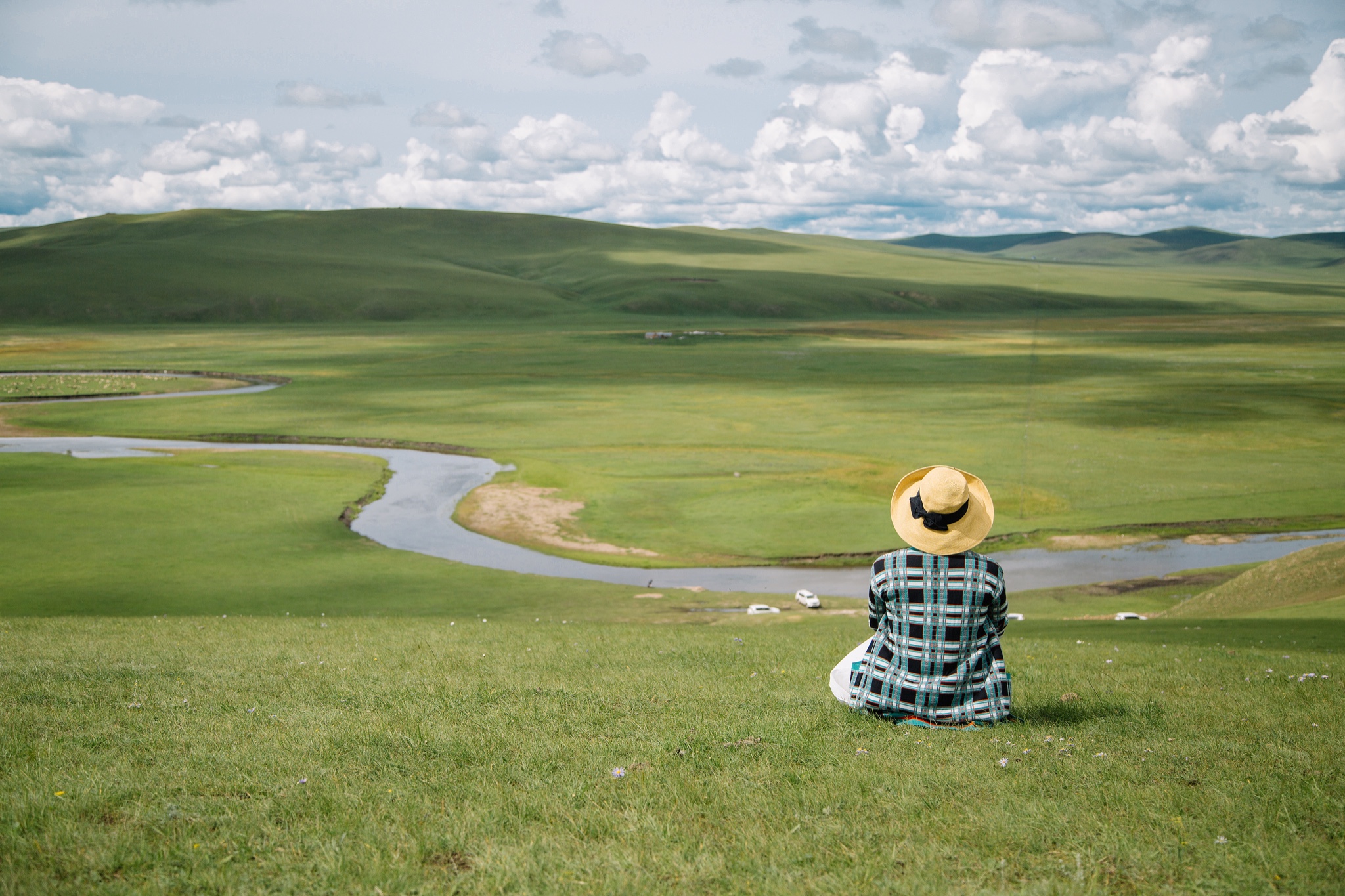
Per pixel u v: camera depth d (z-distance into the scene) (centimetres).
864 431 10581
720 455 9306
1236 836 562
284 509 6919
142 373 17288
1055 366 16938
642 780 689
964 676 813
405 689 1118
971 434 10294
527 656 1522
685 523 6844
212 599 4628
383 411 12500
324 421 11688
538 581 5144
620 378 15925
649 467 8775
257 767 723
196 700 1036
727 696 1063
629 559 5950
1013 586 5197
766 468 8631
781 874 520
